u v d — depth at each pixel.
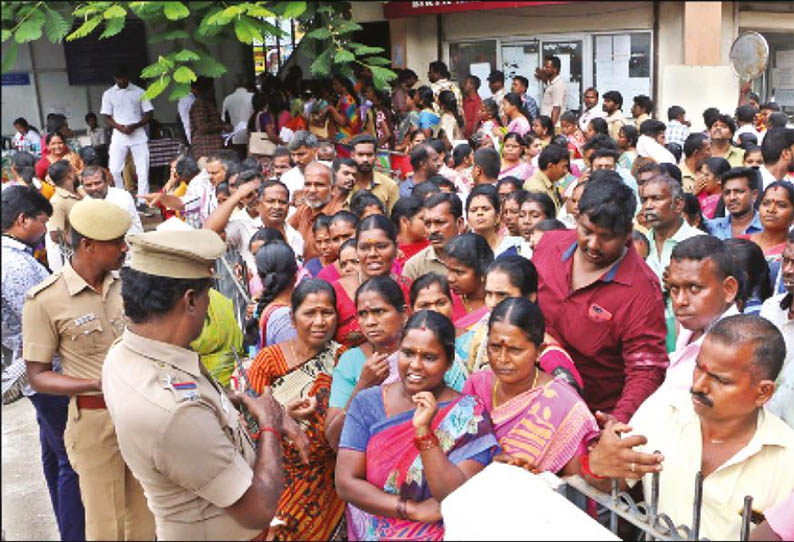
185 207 6.73
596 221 3.12
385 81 4.46
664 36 9.27
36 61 8.62
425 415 2.26
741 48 7.35
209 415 2.35
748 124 8.13
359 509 2.58
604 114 9.10
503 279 3.13
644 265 3.34
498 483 2.11
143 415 2.25
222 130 8.09
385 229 3.75
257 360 3.27
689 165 7.03
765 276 3.87
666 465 2.56
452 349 2.48
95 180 5.87
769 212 4.52
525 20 10.07
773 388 2.39
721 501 2.46
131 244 2.38
